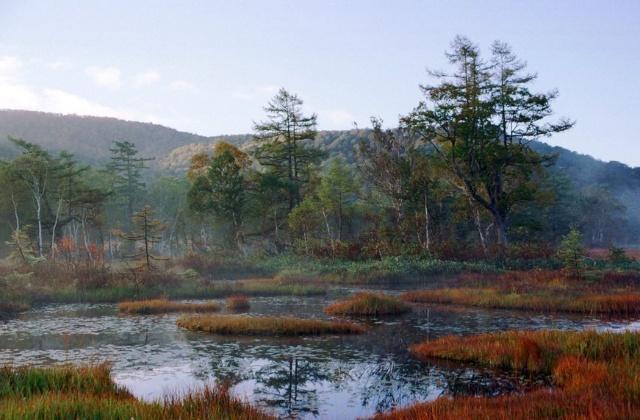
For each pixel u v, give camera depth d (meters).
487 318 21.86
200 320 19.50
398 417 8.52
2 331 19.03
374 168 50.75
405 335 18.08
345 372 13.09
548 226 73.12
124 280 31.12
